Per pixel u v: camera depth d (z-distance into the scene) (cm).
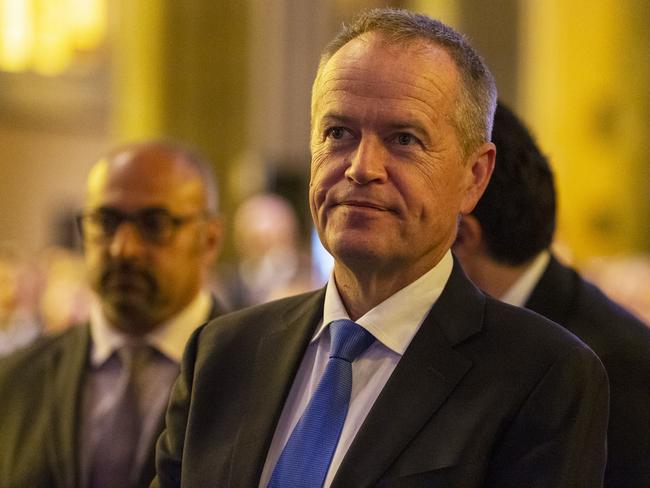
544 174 468
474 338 329
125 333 569
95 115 2666
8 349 1282
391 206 319
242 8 2280
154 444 526
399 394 320
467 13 2416
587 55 1750
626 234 1725
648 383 420
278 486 322
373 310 338
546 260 476
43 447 537
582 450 309
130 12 2256
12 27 2605
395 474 308
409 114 318
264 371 350
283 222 1584
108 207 573
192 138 2248
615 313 450
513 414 312
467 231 466
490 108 344
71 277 1388
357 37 331
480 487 307
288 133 2439
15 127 2659
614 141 1733
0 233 2675
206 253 608
